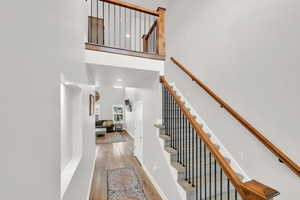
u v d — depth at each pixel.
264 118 1.82
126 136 7.94
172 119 2.58
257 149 1.90
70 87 1.56
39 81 0.67
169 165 2.09
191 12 3.21
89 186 2.67
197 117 2.93
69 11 1.24
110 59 2.33
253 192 0.91
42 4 0.71
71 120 1.68
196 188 1.70
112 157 4.64
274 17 1.73
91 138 3.04
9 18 0.48
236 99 2.20
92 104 3.12
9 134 0.47
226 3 2.38
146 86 3.35
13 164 0.48
